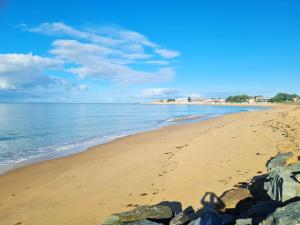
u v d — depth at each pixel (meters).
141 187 14.35
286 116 47.72
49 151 26.08
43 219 11.38
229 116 63.56
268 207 8.27
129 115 85.44
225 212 9.77
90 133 39.56
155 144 27.25
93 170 18.28
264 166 15.81
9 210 12.36
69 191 14.45
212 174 15.30
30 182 16.27
